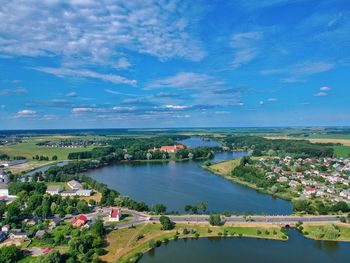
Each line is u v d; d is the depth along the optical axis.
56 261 193.38
